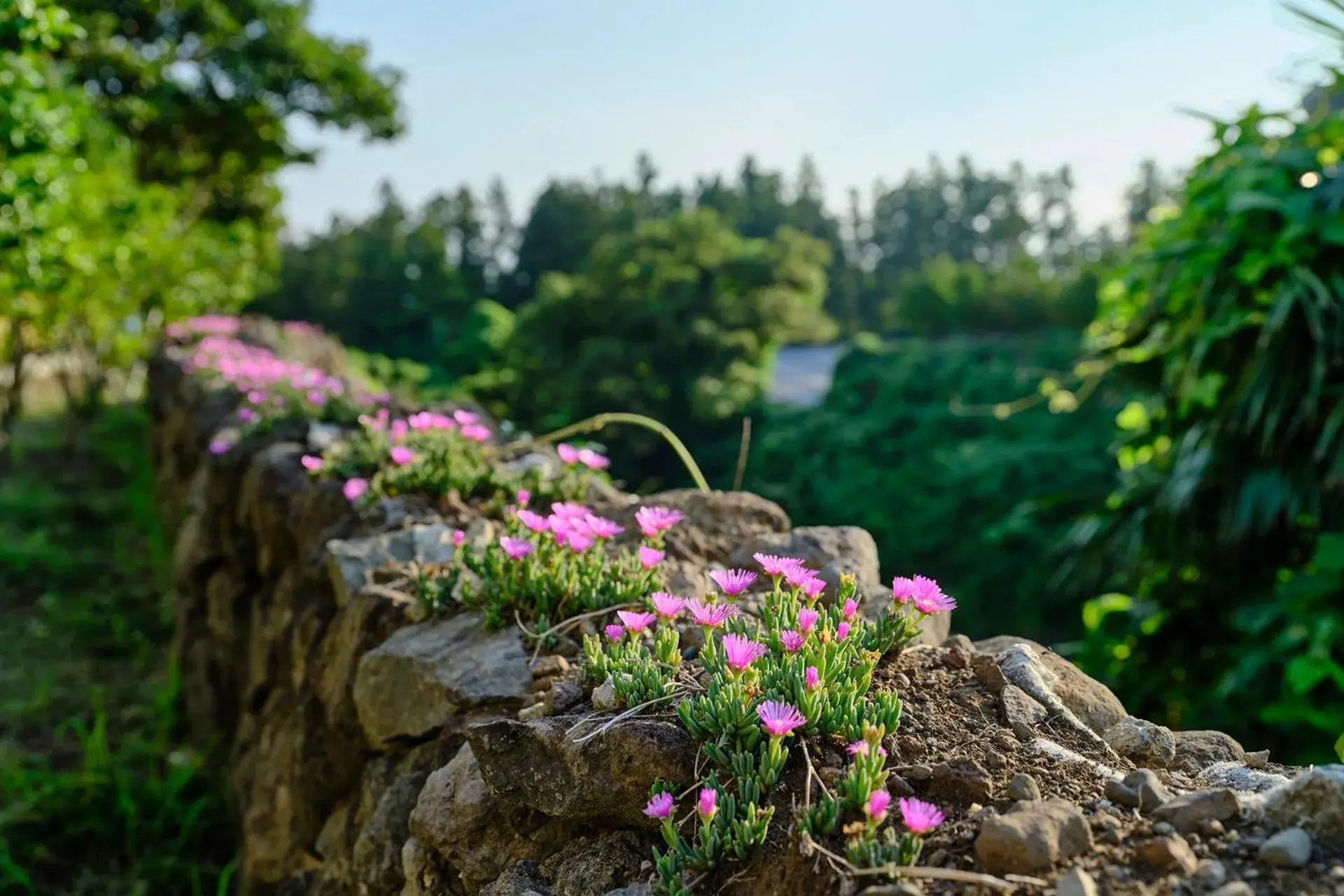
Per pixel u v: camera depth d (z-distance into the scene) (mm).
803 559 2305
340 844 2254
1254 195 3500
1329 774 1156
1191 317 3850
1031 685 1599
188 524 4922
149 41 14336
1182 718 3982
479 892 1614
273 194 17562
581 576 2131
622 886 1417
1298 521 3832
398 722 2088
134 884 3469
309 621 2779
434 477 2961
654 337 21578
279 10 15375
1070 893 1083
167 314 11156
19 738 4539
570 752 1498
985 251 64188
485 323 29516
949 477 14969
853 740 1403
